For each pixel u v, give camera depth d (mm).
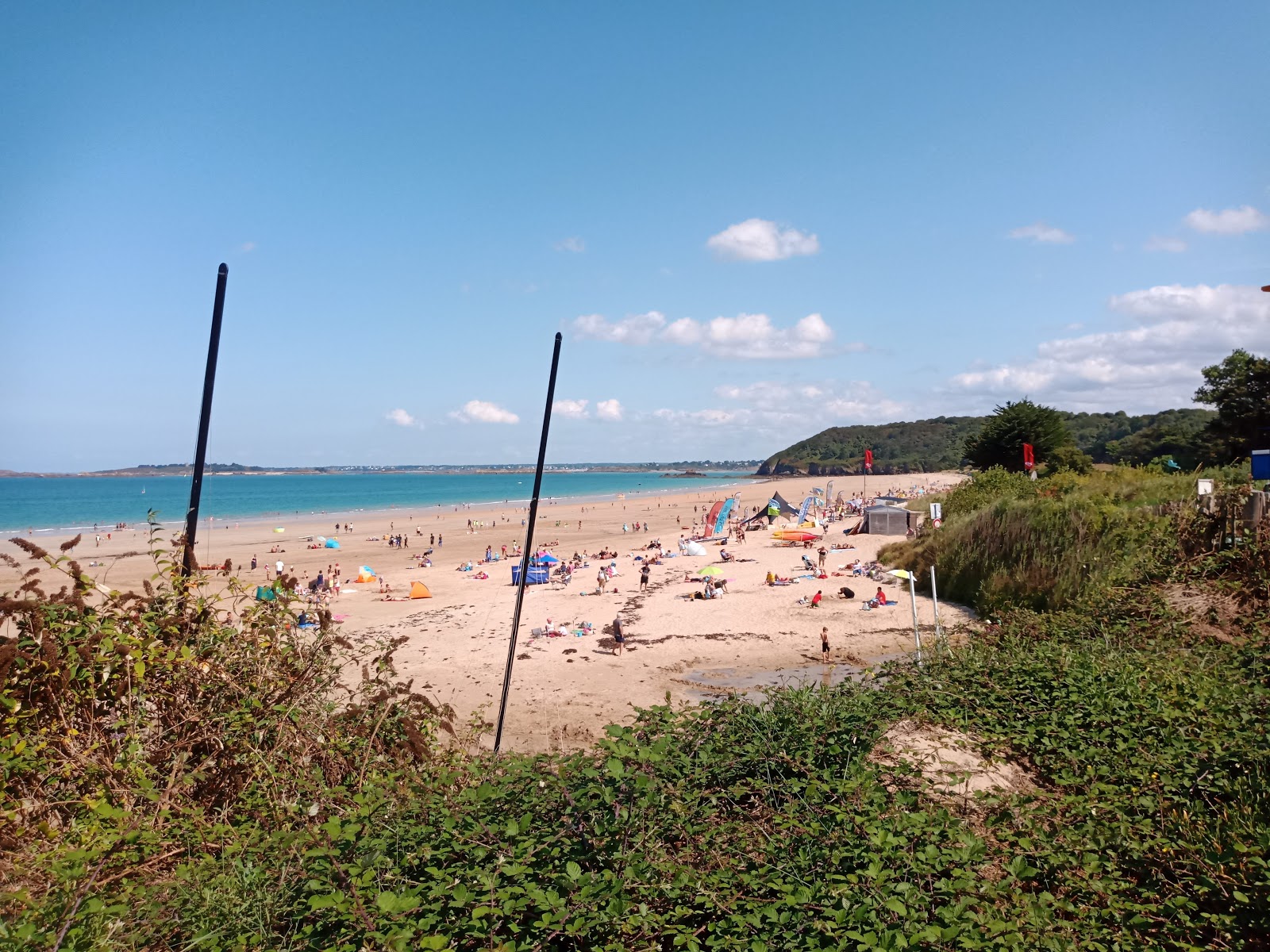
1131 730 7441
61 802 5172
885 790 5789
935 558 25609
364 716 6930
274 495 154625
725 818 5559
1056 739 7379
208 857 4824
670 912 4352
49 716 5500
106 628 5887
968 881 4371
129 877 4656
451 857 4684
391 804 5438
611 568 35594
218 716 5992
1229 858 4910
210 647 6438
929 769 6652
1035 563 20250
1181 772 6512
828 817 5379
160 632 6277
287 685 6629
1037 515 22219
